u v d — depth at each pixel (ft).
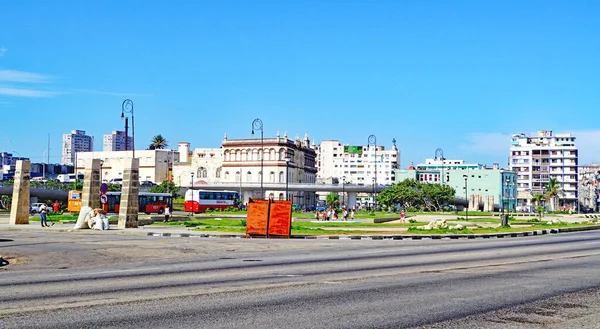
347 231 144.87
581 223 218.59
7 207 373.61
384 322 35.45
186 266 67.72
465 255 84.02
